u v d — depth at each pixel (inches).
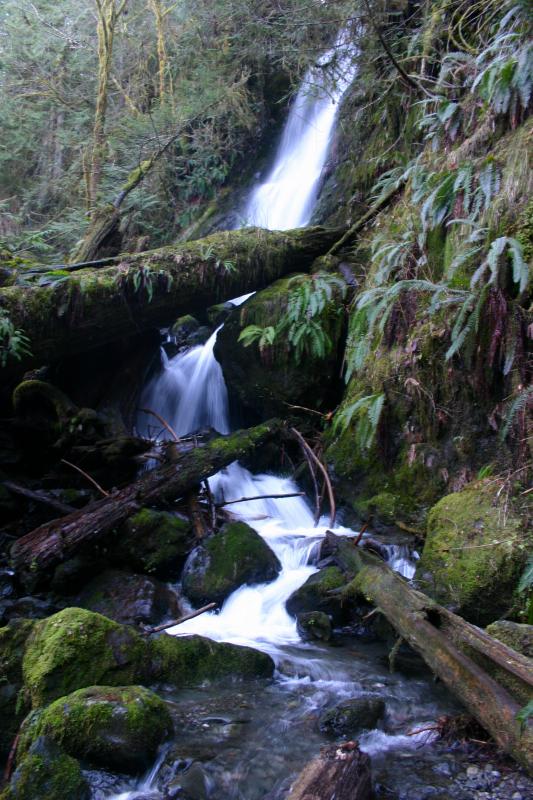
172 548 191.8
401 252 205.2
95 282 233.9
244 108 444.8
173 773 109.0
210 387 299.1
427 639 121.8
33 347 229.6
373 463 210.4
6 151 503.5
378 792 100.6
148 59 494.3
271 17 376.8
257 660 142.3
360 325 212.4
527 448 157.4
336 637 161.0
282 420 245.9
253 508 227.9
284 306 251.6
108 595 173.8
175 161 460.1
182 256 251.3
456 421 187.5
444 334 184.4
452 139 210.4
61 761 107.0
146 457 229.3
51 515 213.3
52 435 241.4
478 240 174.1
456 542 155.0
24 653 132.9
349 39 319.0
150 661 135.5
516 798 97.9
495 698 101.7
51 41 490.9
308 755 112.3
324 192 354.3
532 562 133.3
